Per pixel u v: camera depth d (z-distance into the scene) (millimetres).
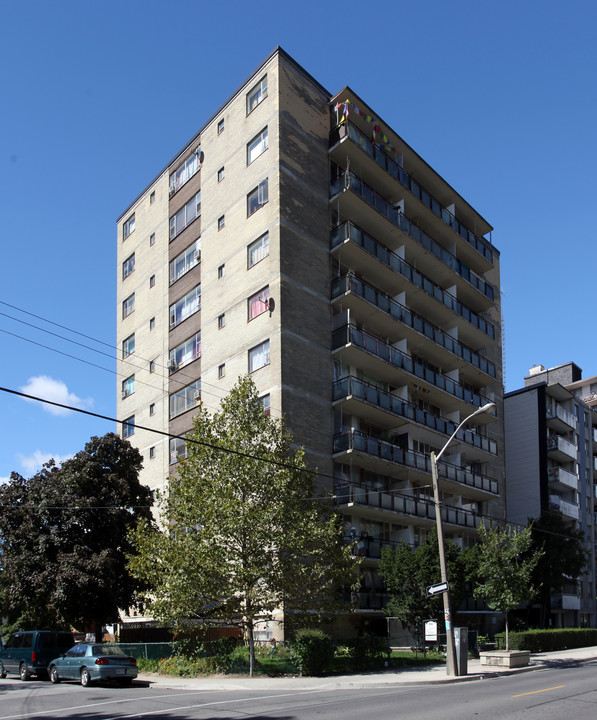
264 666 23922
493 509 47031
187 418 38219
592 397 69125
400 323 37781
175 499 25750
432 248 42281
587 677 21250
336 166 38125
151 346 42594
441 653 29562
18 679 26000
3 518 31141
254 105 37062
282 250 33469
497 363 51375
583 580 55656
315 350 33906
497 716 12836
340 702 15711
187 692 19578
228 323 36000
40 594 29953
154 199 45062
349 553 25031
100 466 32781
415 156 42344
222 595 24016
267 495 24500
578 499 56188
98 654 22438
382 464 35062
